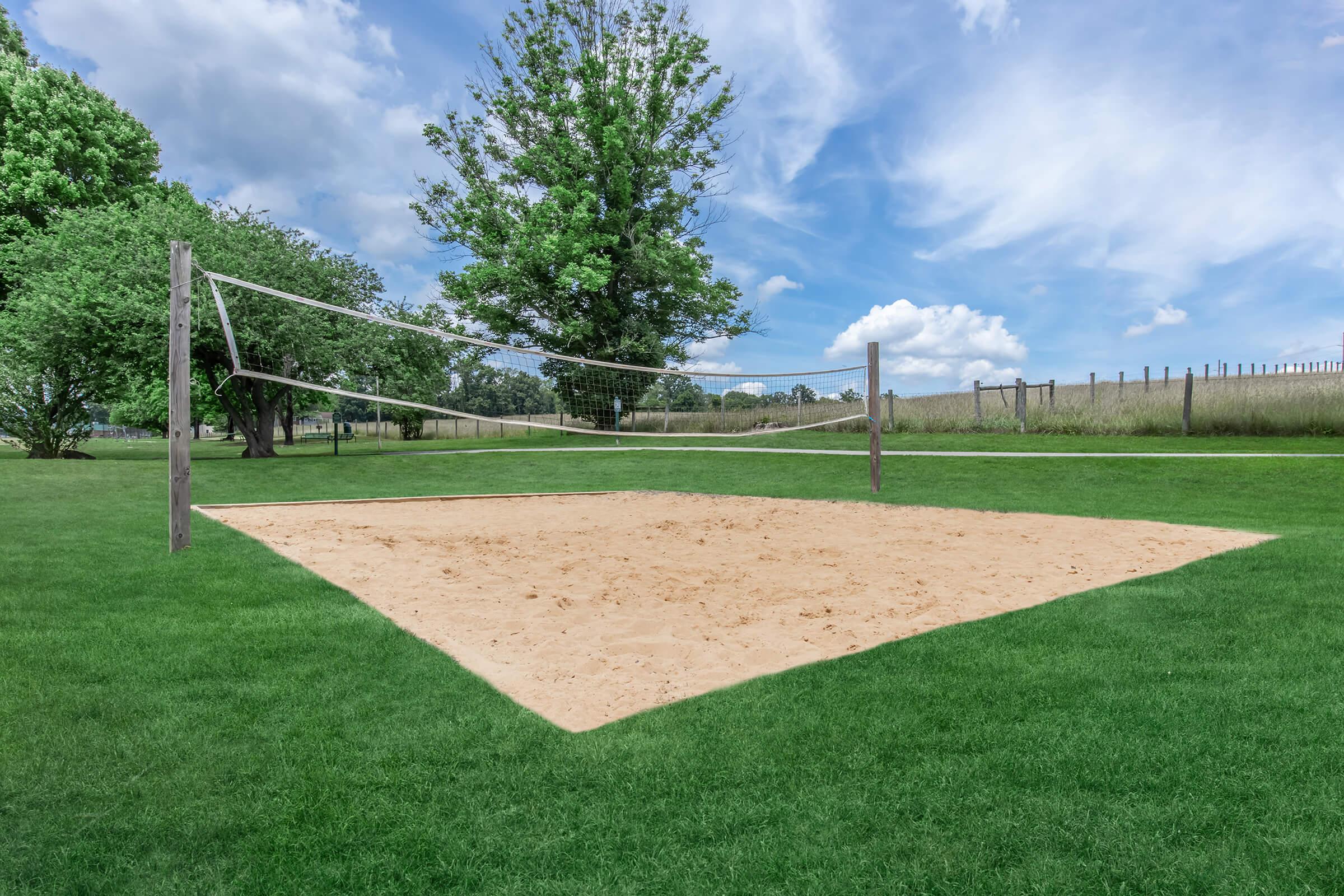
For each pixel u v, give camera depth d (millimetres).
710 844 2092
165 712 3062
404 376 22406
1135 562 6004
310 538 7535
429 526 8516
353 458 18828
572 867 1995
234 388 21500
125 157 25156
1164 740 2664
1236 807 2219
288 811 2287
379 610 4746
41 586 5230
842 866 1972
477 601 4984
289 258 20156
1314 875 1900
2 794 2400
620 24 27734
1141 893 1845
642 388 25391
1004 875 1921
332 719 2984
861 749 2635
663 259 25859
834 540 7352
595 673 3570
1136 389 30062
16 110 22125
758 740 2734
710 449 19562
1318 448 14773
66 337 17922
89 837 2166
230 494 12016
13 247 20375
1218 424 18141
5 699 3180
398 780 2473
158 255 18609
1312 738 2654
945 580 5484
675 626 4359
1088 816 2180
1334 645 3670
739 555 6598
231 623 4379
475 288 27359
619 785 2426
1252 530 7383
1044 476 12898
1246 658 3506
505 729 2867
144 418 30594
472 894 1890
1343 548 6020
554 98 27875
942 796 2307
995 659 3568
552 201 26125
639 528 8305
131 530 7711
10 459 18188
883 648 3795
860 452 17328
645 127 27469
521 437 29844
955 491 11750
